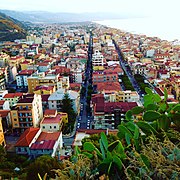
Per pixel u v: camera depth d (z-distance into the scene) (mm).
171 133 6766
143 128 7004
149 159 5238
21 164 30031
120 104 43750
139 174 5121
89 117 49938
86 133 32781
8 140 41344
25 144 32938
